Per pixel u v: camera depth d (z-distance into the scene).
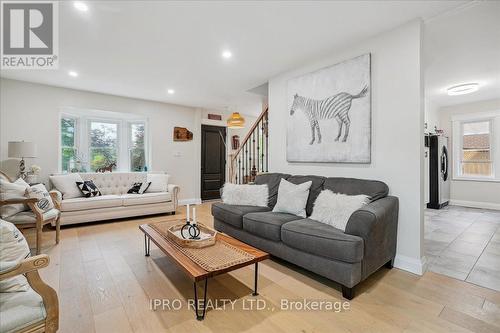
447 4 2.08
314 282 2.16
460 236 3.41
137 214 4.37
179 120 5.77
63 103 4.36
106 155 5.20
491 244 3.08
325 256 1.98
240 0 2.04
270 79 3.86
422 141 2.30
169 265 2.47
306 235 2.09
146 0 2.03
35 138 4.12
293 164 3.49
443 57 3.19
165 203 4.70
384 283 2.12
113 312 1.70
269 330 1.54
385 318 1.65
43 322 1.09
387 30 2.48
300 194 2.77
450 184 5.91
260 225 2.55
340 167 2.92
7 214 2.67
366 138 2.62
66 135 4.72
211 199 6.60
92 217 3.94
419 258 2.29
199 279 1.54
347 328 1.56
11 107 3.93
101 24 2.38
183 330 1.54
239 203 3.27
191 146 5.99
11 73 3.66
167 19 2.31
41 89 4.17
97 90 4.54
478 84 4.26
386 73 2.50
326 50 2.92
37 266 1.08
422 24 2.32
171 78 3.89
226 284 2.12
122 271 2.33
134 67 3.45
